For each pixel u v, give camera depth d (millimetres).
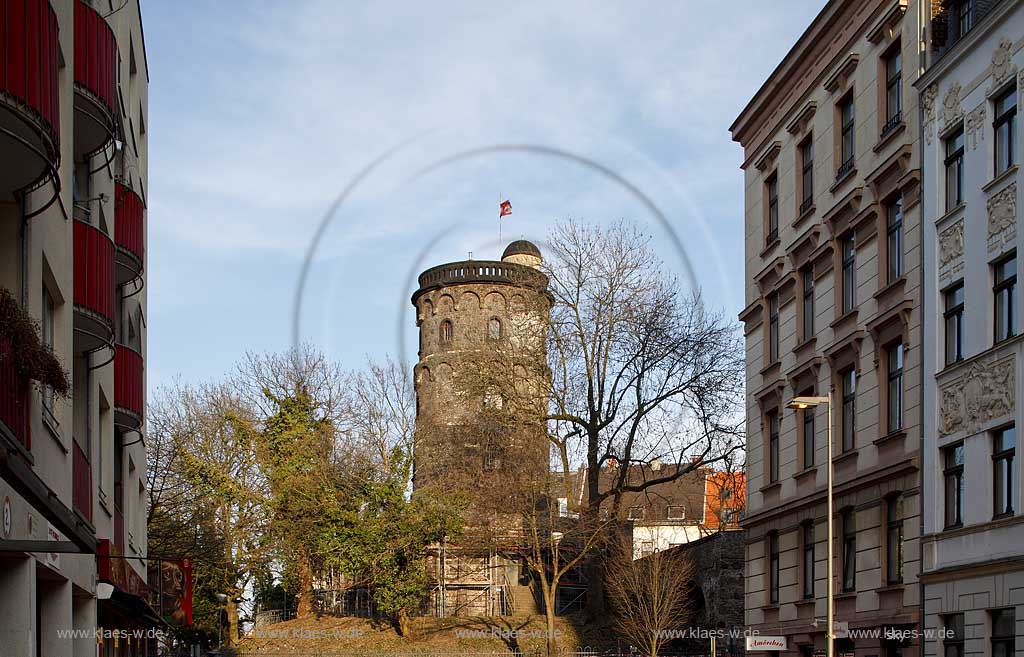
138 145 24547
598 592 44812
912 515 21562
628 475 44094
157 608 26656
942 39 22234
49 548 9539
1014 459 18578
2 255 11258
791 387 27609
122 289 22391
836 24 25781
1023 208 18656
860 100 24625
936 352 21109
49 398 12664
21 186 11039
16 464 8984
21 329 9867
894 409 22734
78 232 15820
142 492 27000
